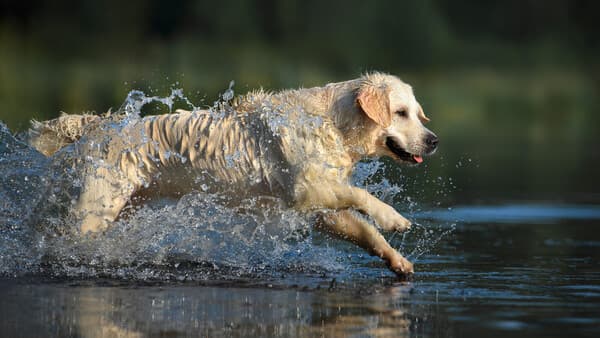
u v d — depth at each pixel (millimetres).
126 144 11078
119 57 57375
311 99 10891
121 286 9383
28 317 7922
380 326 7699
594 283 9664
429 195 18031
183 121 11141
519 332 7520
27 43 55344
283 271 10328
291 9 71000
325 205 10617
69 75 41344
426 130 11266
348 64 62781
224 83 39875
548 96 52312
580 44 81125
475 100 51031
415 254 11602
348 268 10594
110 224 10844
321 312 8203
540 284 9602
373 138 11070
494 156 27031
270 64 52281
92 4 67875
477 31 88438
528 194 18219
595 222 14570
